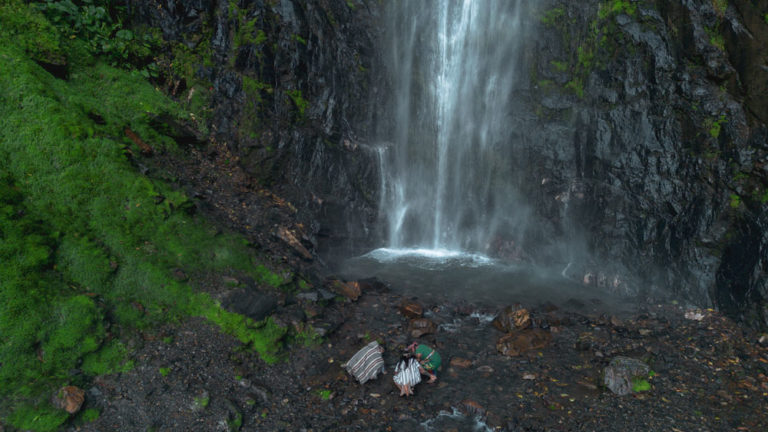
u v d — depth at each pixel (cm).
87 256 520
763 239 700
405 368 512
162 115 826
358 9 1188
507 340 643
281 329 577
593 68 1006
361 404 494
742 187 756
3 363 410
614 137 952
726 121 791
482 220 1150
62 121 609
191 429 425
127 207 600
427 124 1204
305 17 1050
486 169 1156
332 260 973
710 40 820
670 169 865
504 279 934
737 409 486
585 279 913
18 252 471
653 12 912
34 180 549
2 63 618
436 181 1195
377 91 1169
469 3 1190
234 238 680
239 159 916
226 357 518
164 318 528
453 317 741
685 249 809
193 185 771
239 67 964
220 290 581
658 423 464
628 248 898
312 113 1032
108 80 795
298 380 527
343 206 1030
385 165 1152
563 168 1041
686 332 677
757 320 675
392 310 743
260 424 449
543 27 1091
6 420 384
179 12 938
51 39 738
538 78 1100
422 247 1164
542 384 541
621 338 661
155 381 460
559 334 675
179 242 613
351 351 598
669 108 876
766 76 741
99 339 466
